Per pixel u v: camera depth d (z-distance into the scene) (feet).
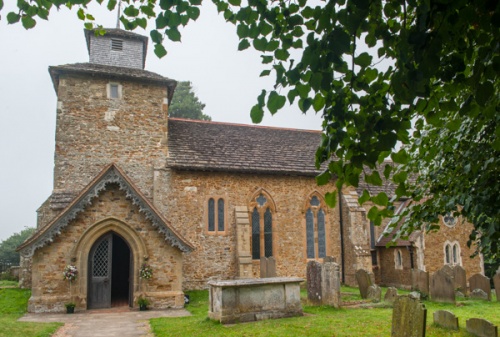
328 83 11.19
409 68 10.00
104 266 52.06
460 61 10.84
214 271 64.03
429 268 68.08
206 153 68.80
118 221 51.80
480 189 16.06
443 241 69.77
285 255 69.05
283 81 12.33
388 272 74.49
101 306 51.26
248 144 75.56
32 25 18.13
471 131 17.40
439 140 19.31
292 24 13.14
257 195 69.26
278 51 13.85
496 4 8.82
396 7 12.09
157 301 50.88
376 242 77.66
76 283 49.55
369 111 12.09
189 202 64.59
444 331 31.94
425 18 9.22
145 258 51.37
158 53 16.24
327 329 33.71
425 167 20.42
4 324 37.68
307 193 72.28
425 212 19.06
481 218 16.83
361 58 11.27
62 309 48.57
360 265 69.00
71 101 63.26
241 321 38.63
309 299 48.44
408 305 26.40
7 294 54.90
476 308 44.27
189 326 37.58
